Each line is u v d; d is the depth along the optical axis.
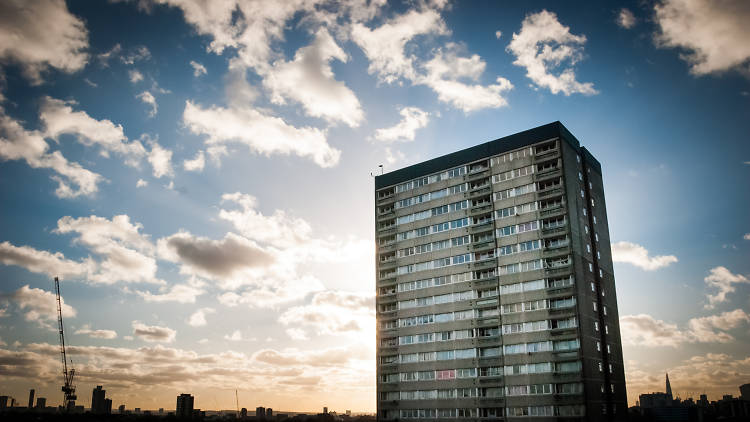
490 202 96.19
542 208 90.25
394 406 96.50
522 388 83.75
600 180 102.12
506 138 97.56
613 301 93.62
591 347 82.75
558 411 79.75
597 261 91.38
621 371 89.62
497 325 89.00
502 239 92.62
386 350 100.56
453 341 92.94
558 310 84.06
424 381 94.19
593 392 79.88
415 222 104.56
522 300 87.75
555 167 90.88
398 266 104.06
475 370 89.12
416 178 107.19
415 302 99.69
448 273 97.19
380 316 103.44
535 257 88.50
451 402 90.00
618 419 85.12
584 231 90.50
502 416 84.38
